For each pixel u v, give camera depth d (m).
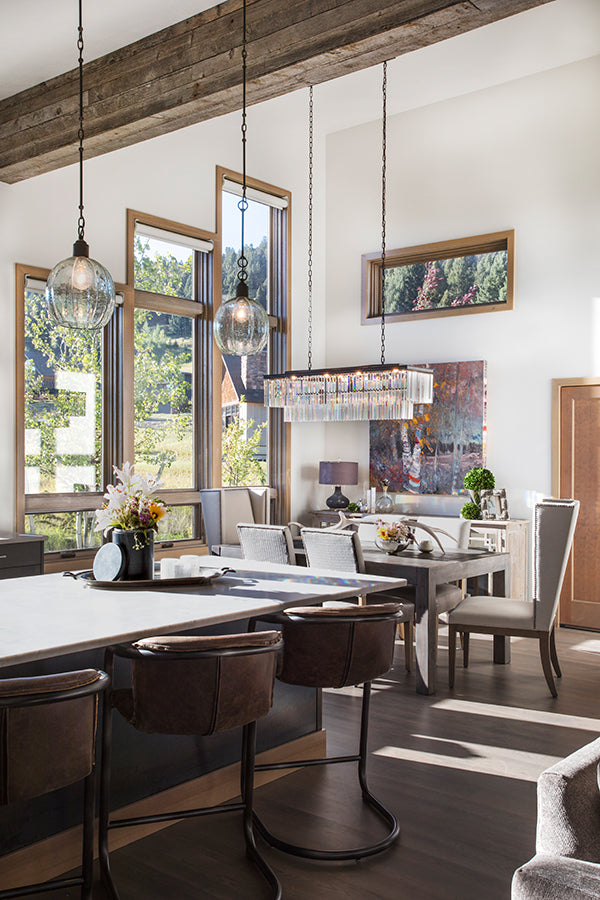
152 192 6.77
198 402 7.39
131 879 2.59
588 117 6.82
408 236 7.95
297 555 5.75
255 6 3.77
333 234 8.56
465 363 7.42
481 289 7.55
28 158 4.97
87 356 6.39
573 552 6.84
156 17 4.11
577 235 6.87
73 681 2.02
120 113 4.38
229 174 7.50
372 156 8.25
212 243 7.32
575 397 6.86
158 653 2.31
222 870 2.66
